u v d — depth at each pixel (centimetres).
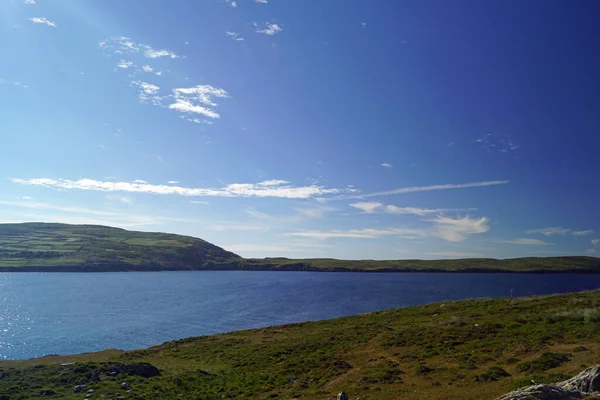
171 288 19150
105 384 3016
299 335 5603
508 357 2895
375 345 4094
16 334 7838
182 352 5300
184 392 3105
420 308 6719
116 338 7550
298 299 14762
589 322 3516
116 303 12988
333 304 13225
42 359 4575
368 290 18838
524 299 5800
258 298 15100
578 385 1725
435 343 3706
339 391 2755
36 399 2612
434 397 2262
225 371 3988
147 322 9394
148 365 3675
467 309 5738
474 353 3181
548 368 2406
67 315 10406
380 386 2697
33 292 16450
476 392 2214
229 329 8644
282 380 3334
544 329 3509
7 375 3234
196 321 9631
